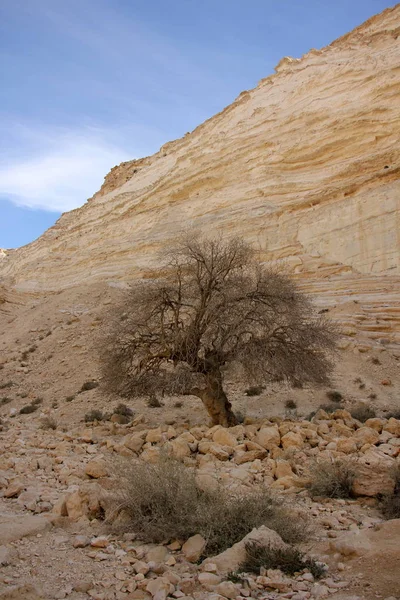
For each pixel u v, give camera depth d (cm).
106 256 3850
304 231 2809
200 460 847
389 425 1038
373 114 3006
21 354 2675
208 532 506
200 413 1502
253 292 1331
